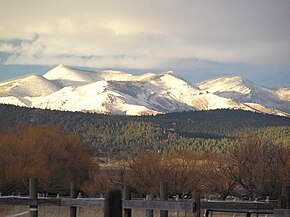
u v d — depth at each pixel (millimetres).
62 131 100312
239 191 51906
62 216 28953
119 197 8094
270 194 51594
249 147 56781
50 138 90438
